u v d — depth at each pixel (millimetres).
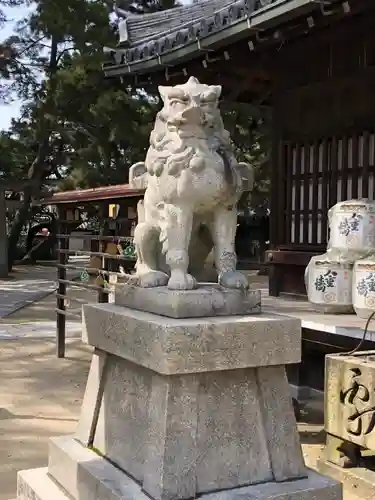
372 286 4633
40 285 18469
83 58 16438
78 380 6777
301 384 5773
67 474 2994
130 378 2820
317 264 5234
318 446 4672
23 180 19891
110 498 2537
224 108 10633
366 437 3799
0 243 20812
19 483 3299
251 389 2682
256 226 24594
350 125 5840
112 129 17547
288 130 6613
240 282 2793
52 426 5117
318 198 6289
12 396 6074
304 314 5203
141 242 2996
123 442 2803
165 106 2881
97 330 3025
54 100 17359
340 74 5965
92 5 17406
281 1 4855
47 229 30141
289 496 2525
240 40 5855
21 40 18656
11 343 8945
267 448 2664
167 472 2418
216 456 2561
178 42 6309
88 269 7496
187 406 2498
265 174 17953
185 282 2729
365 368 3814
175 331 2436
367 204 5098
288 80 6590
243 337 2574
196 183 2713
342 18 5422
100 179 18359
